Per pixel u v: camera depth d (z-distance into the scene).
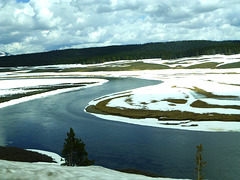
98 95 89.81
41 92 100.25
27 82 150.75
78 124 50.84
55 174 3.84
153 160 31.45
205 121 50.00
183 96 77.06
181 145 36.97
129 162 31.05
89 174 4.26
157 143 38.31
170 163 30.33
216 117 52.06
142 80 144.25
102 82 141.00
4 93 99.44
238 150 33.81
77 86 122.94
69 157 24.48
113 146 37.34
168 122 50.56
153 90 92.06
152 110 60.94
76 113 61.25
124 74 193.75
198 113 55.88
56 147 37.38
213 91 84.62
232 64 194.62
